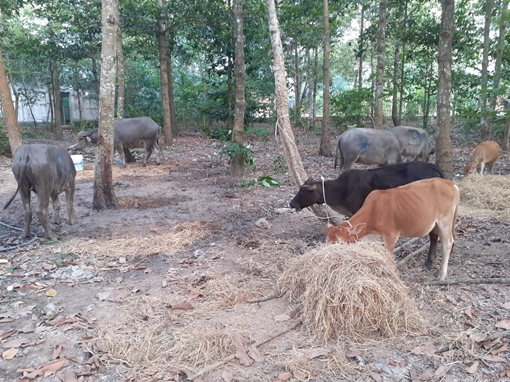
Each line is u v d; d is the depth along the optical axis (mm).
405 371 2977
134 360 3145
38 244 5730
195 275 4656
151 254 5395
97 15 15656
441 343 3279
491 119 13781
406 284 4293
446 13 7758
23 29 20328
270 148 15383
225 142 11578
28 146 5746
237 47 9859
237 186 9258
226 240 5891
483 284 4242
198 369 3025
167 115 16641
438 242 5562
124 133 11867
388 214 4168
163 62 16359
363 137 8688
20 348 3328
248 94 16109
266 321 3658
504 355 3109
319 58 27312
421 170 5473
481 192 7664
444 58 7902
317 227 6398
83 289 4398
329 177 10016
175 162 12906
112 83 7277
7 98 10570
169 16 16562
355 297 3355
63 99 26578
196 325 3600
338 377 2926
